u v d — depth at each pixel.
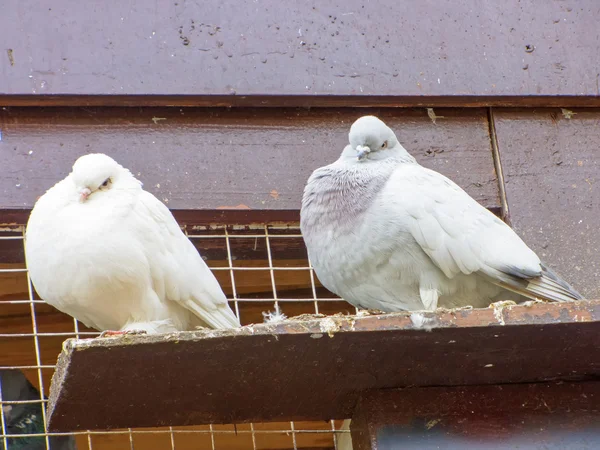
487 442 7.02
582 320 6.40
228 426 9.57
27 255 7.48
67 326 9.82
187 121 8.72
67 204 7.43
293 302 9.68
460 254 7.53
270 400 7.10
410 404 7.10
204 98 8.63
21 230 8.44
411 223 7.54
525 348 6.71
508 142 9.05
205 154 8.64
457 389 7.18
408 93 8.89
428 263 7.65
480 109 9.18
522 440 7.05
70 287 7.32
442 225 7.56
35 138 8.47
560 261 8.62
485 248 7.59
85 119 8.60
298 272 9.39
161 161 8.56
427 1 9.23
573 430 7.11
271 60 8.80
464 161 8.98
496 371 7.02
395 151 8.23
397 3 9.18
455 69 9.05
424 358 6.74
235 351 6.36
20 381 9.62
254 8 8.95
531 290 7.59
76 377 6.36
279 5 8.99
